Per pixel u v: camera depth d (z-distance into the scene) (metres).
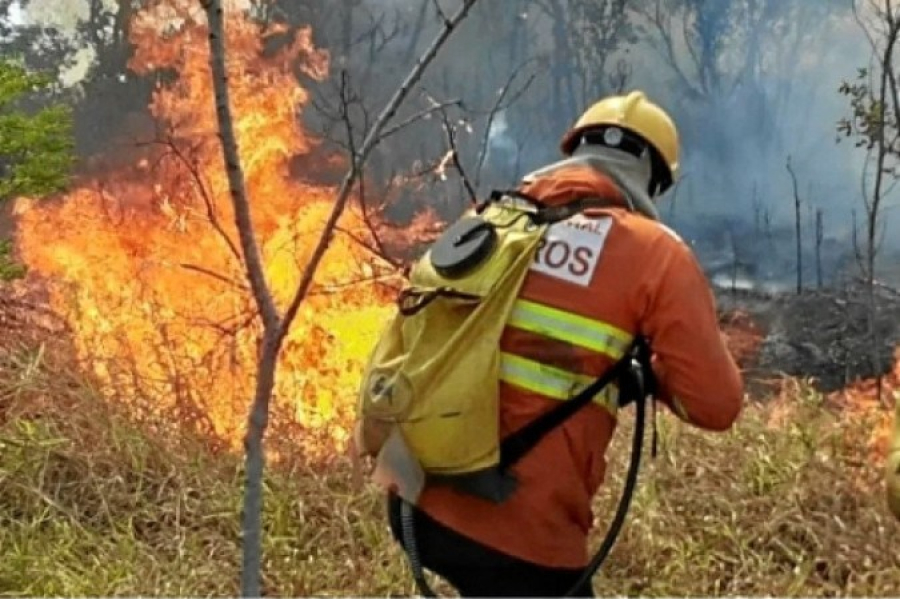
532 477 2.91
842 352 13.09
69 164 7.23
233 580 4.56
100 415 5.49
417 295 3.04
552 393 2.92
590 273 2.95
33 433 5.29
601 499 4.95
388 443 2.96
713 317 2.95
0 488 5.03
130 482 5.23
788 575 4.53
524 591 2.93
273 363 2.88
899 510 3.19
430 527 3.00
